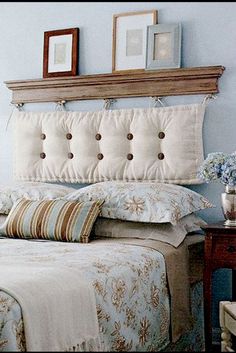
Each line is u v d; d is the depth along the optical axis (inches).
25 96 152.7
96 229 117.9
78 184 144.3
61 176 143.8
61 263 86.0
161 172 131.0
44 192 129.1
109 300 83.3
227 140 128.4
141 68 137.8
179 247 112.2
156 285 99.8
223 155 116.0
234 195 112.3
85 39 145.9
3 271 79.7
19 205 123.3
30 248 102.5
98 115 139.8
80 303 76.8
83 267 84.7
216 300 129.3
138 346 90.9
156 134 132.6
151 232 113.1
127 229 115.4
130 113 135.7
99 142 139.3
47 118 146.4
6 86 155.6
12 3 155.0
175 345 108.8
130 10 140.1
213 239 109.0
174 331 105.0
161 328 100.3
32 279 75.3
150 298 96.7
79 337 75.0
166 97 134.3
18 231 118.5
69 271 81.6
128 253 98.6
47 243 109.5
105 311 81.7
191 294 116.6
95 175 138.9
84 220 113.2
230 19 128.9
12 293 70.6
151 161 132.3
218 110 129.0
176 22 134.5
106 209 116.2
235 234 107.0
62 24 149.3
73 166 141.8
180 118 129.7
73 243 110.1
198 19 132.1
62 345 72.0
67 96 146.3
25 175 149.1
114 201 116.3
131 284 90.4
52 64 149.3
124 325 86.7
